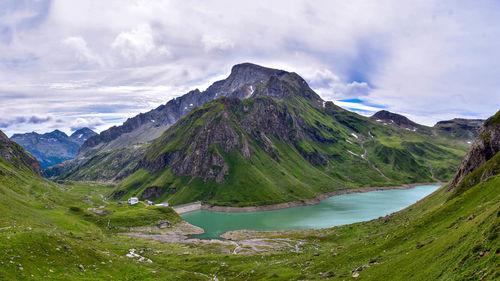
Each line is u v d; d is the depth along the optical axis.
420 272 53.66
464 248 49.22
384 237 93.00
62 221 140.62
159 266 98.56
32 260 59.62
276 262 107.62
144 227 194.38
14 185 180.62
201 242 166.50
